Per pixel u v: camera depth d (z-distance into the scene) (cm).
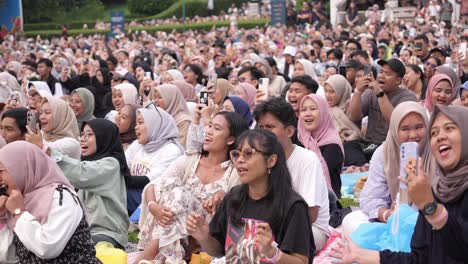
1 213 613
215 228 591
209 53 2348
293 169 716
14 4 5384
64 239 580
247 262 562
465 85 1003
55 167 611
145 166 942
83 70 1769
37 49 3694
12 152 593
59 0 6650
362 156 1184
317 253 774
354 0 4294
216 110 872
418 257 540
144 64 1917
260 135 560
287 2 4400
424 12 3684
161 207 722
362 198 768
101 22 6088
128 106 1062
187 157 751
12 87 1534
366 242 647
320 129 916
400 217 639
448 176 536
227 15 5875
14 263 619
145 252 734
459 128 533
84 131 843
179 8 6444
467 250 522
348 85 1234
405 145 522
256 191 568
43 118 959
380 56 2133
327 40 2494
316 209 712
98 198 806
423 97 1338
